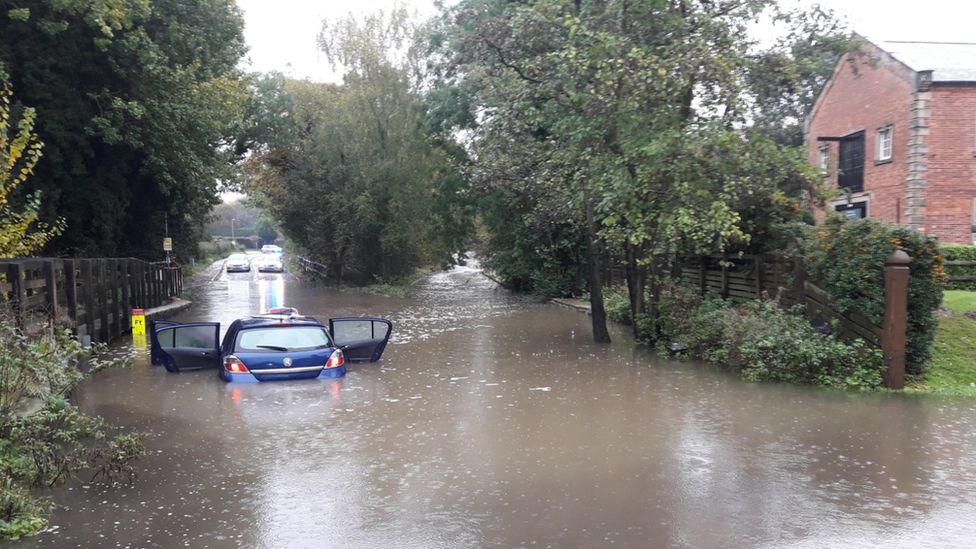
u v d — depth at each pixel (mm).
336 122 42875
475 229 41469
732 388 11062
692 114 14242
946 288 17000
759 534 5391
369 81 41312
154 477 6832
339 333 13859
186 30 23500
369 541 5316
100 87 21953
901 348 10766
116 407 9828
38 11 19594
